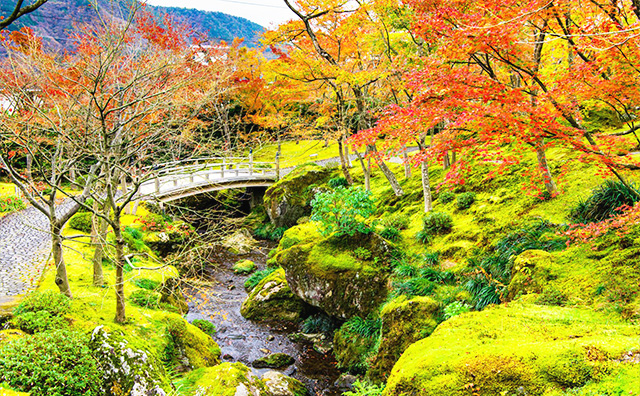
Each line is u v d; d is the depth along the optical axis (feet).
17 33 30.68
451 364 15.07
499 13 19.79
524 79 21.12
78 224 51.78
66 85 31.50
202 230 64.34
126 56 32.17
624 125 48.01
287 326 37.52
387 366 25.62
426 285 29.58
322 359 31.86
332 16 46.68
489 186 42.09
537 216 32.27
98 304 29.63
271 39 50.96
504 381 13.62
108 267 40.22
